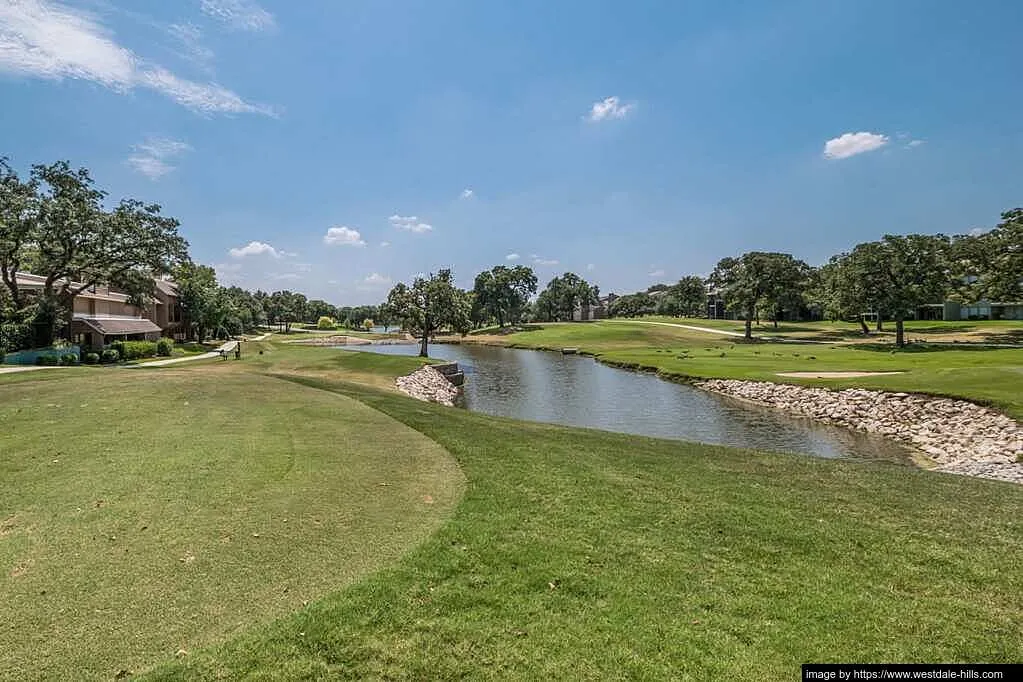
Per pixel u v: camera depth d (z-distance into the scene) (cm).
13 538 520
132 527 551
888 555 548
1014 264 4625
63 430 976
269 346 5747
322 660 347
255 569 467
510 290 10656
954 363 2981
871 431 1844
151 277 3859
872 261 4934
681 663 362
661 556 529
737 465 949
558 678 341
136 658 344
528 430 1220
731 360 3822
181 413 1169
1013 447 1405
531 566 492
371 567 475
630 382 3253
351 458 850
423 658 354
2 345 3017
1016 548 572
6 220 3056
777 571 507
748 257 6919
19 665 335
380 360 3341
